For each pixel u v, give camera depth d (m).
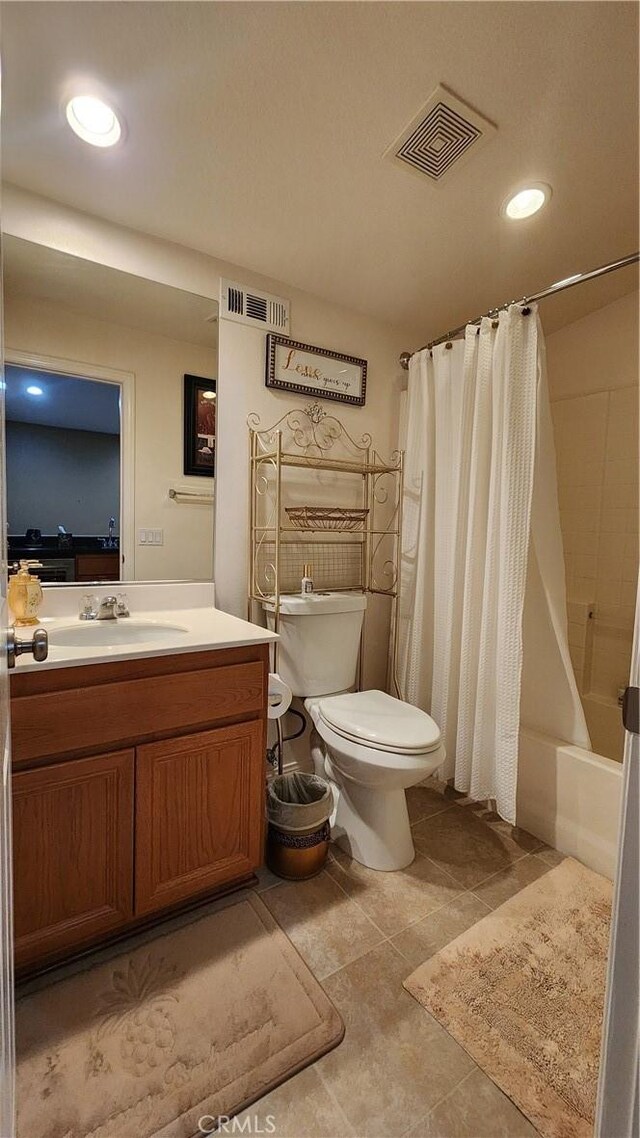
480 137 1.28
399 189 1.46
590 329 2.24
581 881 1.54
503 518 1.75
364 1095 0.96
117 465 1.67
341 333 2.11
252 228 1.62
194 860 1.34
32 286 1.50
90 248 1.55
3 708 0.59
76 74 1.09
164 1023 1.07
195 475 1.80
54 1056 1.00
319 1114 0.93
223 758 1.37
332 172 1.39
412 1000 1.15
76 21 0.99
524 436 1.72
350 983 1.18
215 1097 0.94
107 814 1.20
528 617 1.86
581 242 1.72
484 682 1.82
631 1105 0.64
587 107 1.21
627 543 2.14
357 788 1.65
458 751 1.89
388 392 2.28
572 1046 1.05
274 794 1.63
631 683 0.66
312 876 1.55
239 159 1.33
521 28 1.03
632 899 0.65
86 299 1.58
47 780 1.12
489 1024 1.09
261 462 1.90
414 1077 0.99
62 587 1.60
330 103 1.18
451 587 1.95
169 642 1.32
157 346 1.70
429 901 1.45
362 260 1.80
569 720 1.76
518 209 1.56
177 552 1.79
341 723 1.58
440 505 2.05
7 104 1.15
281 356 1.91
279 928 1.34
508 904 1.44
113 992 1.14
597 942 1.31
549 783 1.73
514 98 1.18
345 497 2.18
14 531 1.53
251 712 1.43
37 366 1.53
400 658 2.24
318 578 2.11
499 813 1.76
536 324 1.71
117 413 1.66
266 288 1.90
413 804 2.01
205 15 0.99
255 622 1.94
